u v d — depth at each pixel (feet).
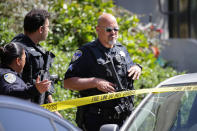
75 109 48.29
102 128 28.76
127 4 105.81
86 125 35.99
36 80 32.37
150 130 30.99
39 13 35.35
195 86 33.45
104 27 36.11
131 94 34.22
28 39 34.81
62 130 25.29
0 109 22.94
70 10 67.10
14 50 32.01
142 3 107.86
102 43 36.55
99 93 35.76
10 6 61.93
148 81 61.67
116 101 35.32
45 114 24.86
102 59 35.83
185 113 31.73
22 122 23.36
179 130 30.48
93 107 35.65
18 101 24.08
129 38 66.95
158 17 111.96
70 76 35.96
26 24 35.01
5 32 54.08
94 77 35.58
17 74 32.30
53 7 67.00
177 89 33.63
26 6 63.46
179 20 117.91
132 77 37.01
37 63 34.12
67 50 60.64
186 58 110.52
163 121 31.58
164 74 69.05
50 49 55.83
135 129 30.53
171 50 110.42
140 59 67.41
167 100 33.27
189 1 120.57
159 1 112.06
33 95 31.45
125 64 36.91
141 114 32.01
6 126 22.58
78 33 64.44
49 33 61.16
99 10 71.72
